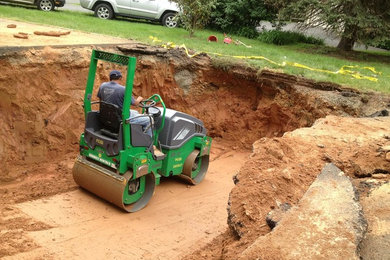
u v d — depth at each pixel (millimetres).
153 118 7422
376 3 13320
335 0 12836
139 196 7406
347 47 15492
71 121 9133
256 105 11328
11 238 5879
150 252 6055
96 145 7027
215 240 6176
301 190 4441
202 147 8570
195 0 13547
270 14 17125
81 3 17078
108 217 6914
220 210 7727
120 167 6727
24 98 8219
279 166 4871
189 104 11484
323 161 5145
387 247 3268
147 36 13125
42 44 8914
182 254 6066
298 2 13680
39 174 8172
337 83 10195
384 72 12305
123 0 16953
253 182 4520
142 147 7082
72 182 7965
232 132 11492
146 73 10820
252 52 12883
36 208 6840
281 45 16094
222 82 11562
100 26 13859
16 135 8156
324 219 3502
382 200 3930
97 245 6059
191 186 8727
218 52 12148
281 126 10836
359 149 5469
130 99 6535
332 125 6598
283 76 10477
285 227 3436
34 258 5508
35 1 16375
